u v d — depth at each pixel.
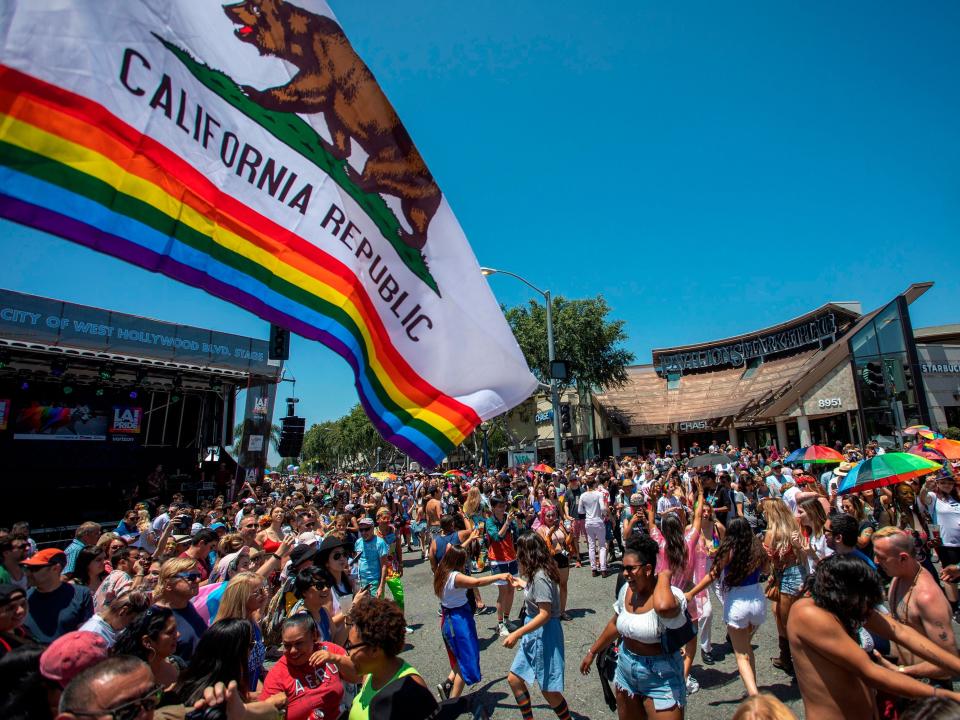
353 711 2.54
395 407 2.62
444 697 4.94
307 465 117.81
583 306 39.69
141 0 1.89
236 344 20.38
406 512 15.76
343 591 4.89
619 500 11.47
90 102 1.71
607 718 4.39
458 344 2.86
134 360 18.00
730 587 4.41
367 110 2.60
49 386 18.58
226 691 2.44
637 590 3.54
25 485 17.91
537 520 9.73
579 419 48.56
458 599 4.91
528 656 4.20
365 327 2.55
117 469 20.11
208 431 22.62
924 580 3.07
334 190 2.47
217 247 2.04
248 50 2.21
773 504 4.91
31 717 2.06
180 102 1.97
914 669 2.76
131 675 1.76
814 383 34.72
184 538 6.07
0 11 1.57
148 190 1.84
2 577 4.73
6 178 1.51
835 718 2.37
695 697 4.59
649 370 54.88
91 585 4.99
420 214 2.79
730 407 42.38
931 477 7.07
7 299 15.13
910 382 21.22
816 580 2.53
